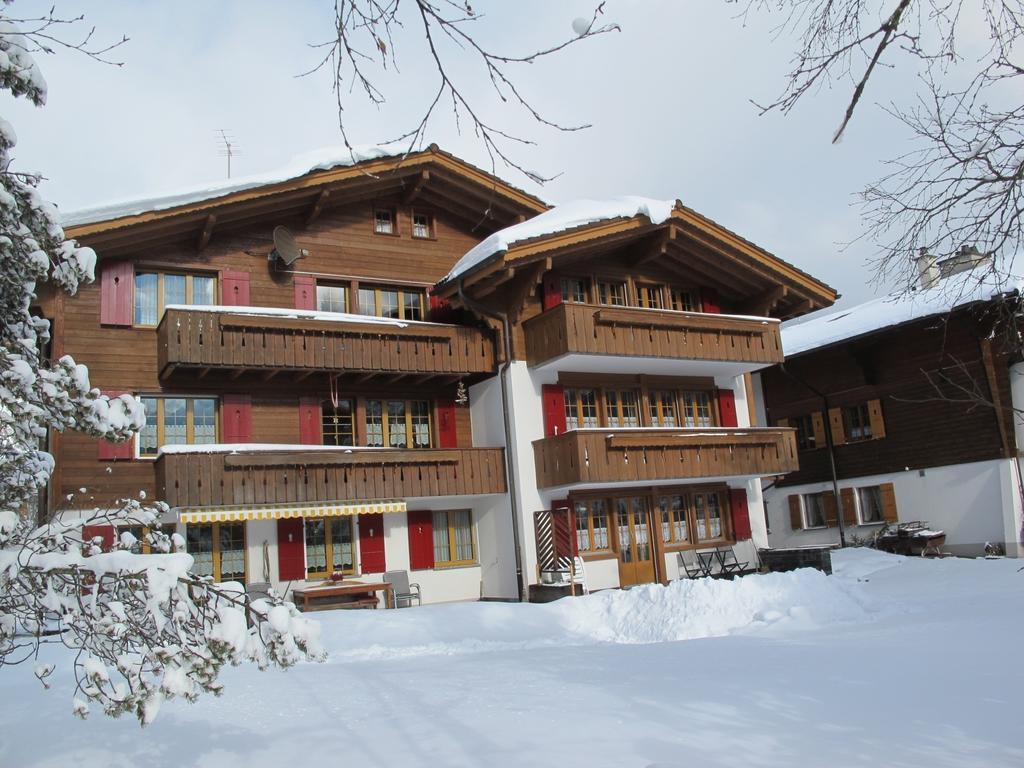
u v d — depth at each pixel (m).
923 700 6.53
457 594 18.77
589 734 5.86
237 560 16.56
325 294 18.36
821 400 26.77
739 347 20.48
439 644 12.45
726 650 9.76
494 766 5.20
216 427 16.92
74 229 15.34
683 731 5.87
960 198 5.68
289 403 17.53
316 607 16.45
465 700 7.25
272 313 16.44
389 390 18.70
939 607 12.94
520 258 17.56
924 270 6.21
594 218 18.66
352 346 17.14
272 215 17.83
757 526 21.94
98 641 4.74
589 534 18.95
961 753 5.18
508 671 8.95
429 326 18.02
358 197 18.66
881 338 24.62
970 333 22.88
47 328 6.93
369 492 16.86
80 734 6.39
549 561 17.64
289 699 7.68
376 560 17.81
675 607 13.27
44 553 4.80
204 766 5.51
